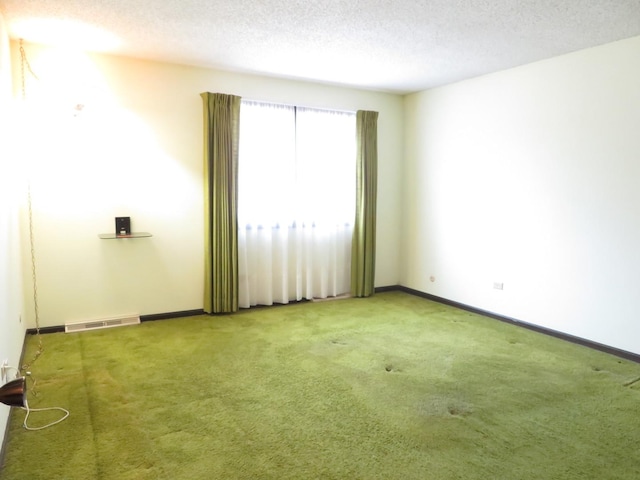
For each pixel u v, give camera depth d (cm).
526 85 417
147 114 421
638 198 340
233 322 438
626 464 214
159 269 440
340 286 549
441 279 524
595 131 365
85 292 410
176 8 292
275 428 243
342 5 285
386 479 201
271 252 493
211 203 446
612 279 360
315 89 501
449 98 500
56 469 206
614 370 328
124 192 418
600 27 318
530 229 421
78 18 311
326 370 323
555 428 247
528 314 428
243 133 466
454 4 281
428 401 277
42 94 379
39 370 317
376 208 554
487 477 204
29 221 381
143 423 247
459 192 494
